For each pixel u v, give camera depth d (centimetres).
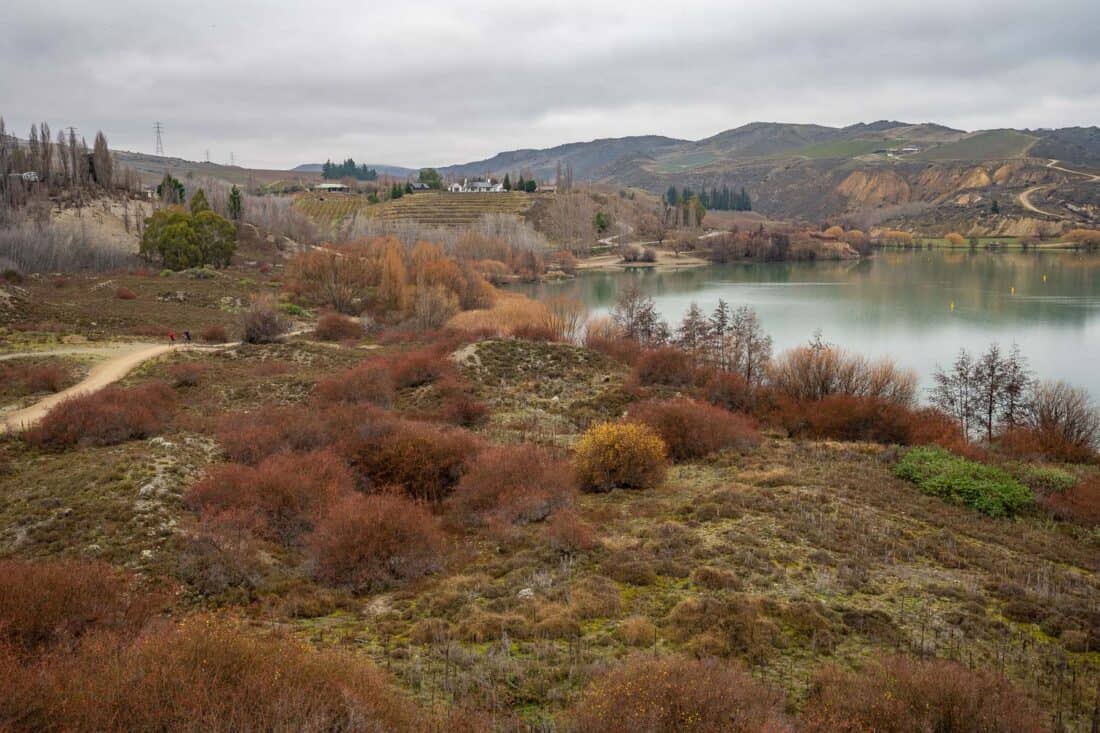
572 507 2038
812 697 1088
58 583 1220
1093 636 1357
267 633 1277
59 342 4791
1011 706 1011
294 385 3634
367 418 2670
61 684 891
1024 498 2230
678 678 988
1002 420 4084
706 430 2731
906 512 2070
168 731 830
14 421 2941
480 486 2084
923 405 4569
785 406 3741
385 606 1481
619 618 1382
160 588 1458
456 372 3866
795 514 1947
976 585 1576
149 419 2712
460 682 1116
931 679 1034
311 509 1905
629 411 3164
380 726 892
